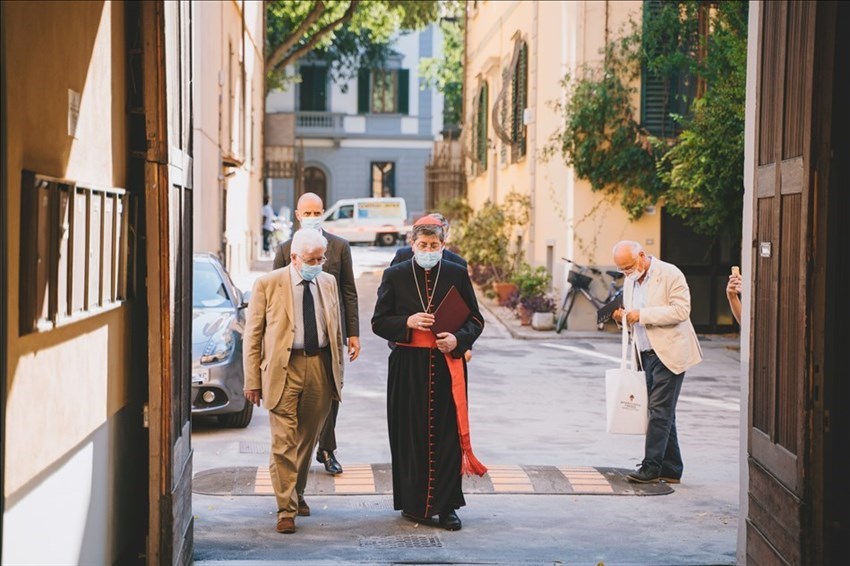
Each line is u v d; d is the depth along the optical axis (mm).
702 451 18531
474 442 19000
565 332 35281
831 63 9188
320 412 13539
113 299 9359
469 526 13727
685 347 15672
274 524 13609
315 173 97500
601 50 34156
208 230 39406
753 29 11578
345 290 15758
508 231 46656
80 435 8383
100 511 9133
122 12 9789
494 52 55281
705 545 12969
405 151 97062
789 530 9711
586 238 34719
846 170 9258
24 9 6805
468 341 13711
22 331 6828
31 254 6852
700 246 34812
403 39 95938
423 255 13766
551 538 13211
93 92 8680
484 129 58969
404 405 13852
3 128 6227
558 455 18062
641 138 33938
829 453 9344
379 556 12305
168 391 9844
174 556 10078
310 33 80562
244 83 55094
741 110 28719
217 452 17781
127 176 10062
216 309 20797
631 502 15008
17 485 6805
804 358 9320
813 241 9258
